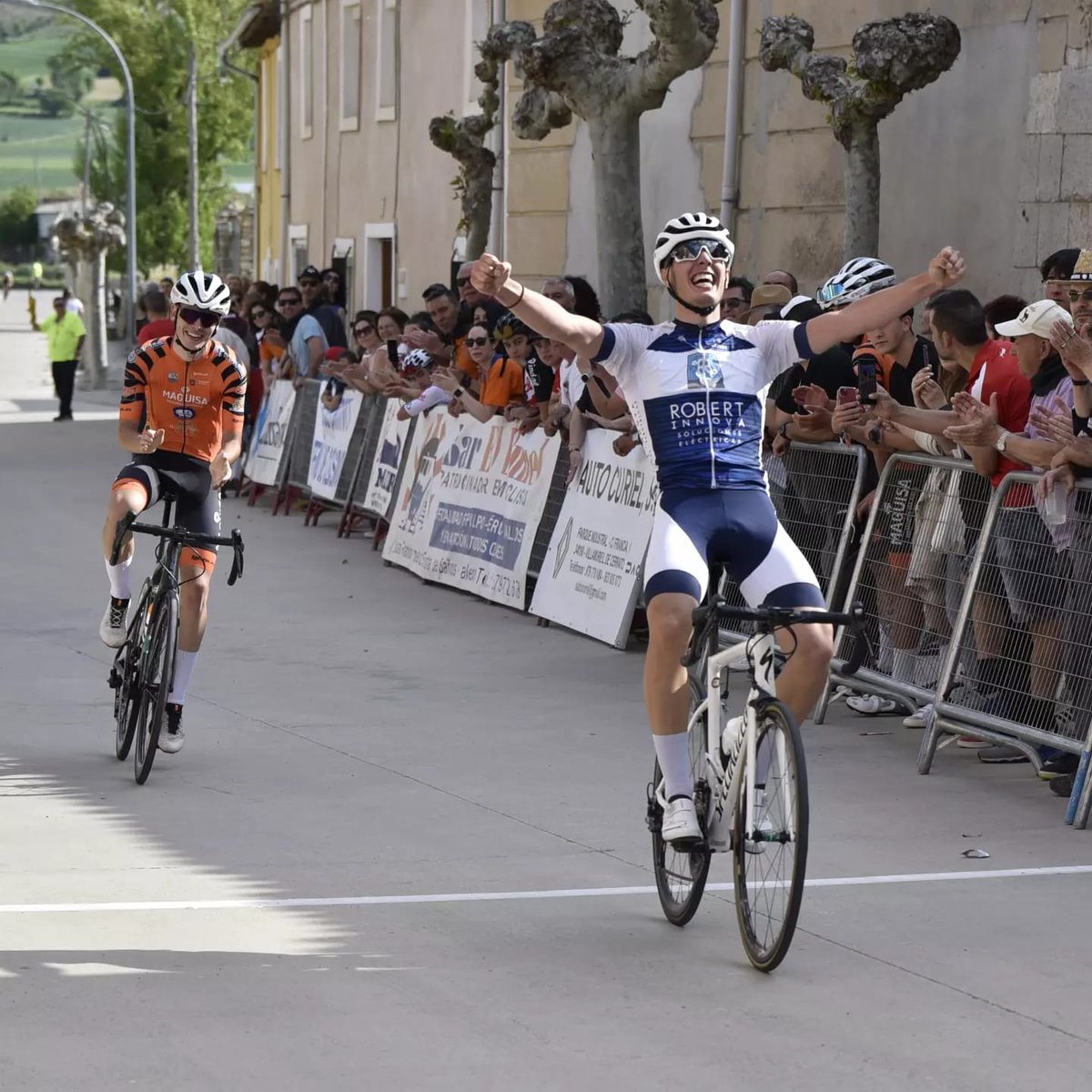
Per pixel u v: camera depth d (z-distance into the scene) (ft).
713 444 21.44
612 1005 19.43
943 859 25.31
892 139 53.67
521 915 22.65
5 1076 17.21
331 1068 17.49
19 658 40.47
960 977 20.43
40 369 200.95
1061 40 47.11
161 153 217.36
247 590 51.13
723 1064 17.79
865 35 46.14
